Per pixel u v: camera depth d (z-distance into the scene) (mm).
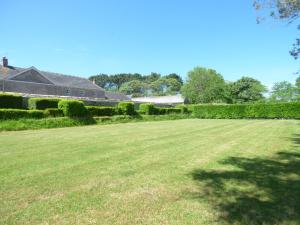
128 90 98125
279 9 11414
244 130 15461
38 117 17703
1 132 13703
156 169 5742
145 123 23000
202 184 4707
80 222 3139
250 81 58031
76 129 15992
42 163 6211
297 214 3453
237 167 5996
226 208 3633
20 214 3348
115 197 4000
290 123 22406
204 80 65688
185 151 8039
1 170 5523
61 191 4238
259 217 3354
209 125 20094
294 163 6426
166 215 3373
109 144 9375
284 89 58250
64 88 42219
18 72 36500
